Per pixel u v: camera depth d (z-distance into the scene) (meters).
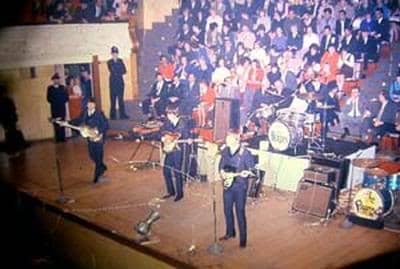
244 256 6.08
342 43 7.60
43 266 7.53
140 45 9.91
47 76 10.04
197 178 8.30
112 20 10.05
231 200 6.30
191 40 9.13
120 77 10.04
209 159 8.13
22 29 9.80
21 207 8.17
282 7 8.05
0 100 9.78
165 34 9.55
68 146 10.06
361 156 7.27
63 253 7.58
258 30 8.34
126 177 8.60
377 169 6.60
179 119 8.04
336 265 5.83
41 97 10.10
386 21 7.20
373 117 7.48
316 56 7.82
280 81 8.16
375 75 7.40
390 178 6.75
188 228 6.82
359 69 7.51
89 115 8.49
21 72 9.90
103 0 9.98
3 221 8.21
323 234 6.59
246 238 6.39
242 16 8.49
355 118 7.62
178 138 7.73
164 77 9.42
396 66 7.21
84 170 8.94
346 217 6.91
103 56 10.10
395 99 7.27
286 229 6.74
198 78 9.02
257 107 8.37
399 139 7.30
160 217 7.16
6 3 9.62
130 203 7.66
